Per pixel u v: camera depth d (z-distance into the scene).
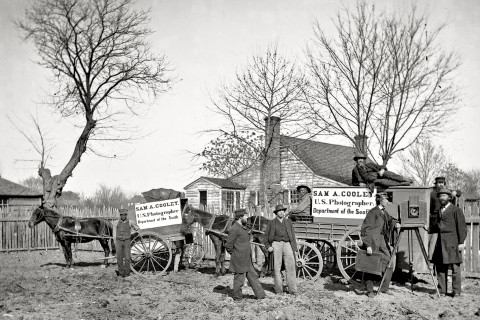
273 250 11.37
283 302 10.57
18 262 18.66
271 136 28.03
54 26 31.33
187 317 9.49
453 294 11.21
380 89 25.80
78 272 15.41
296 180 37.31
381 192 11.41
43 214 15.90
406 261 12.42
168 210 14.65
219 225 14.36
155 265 16.69
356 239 12.95
